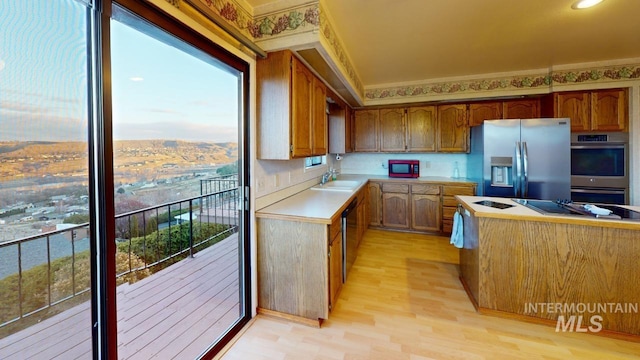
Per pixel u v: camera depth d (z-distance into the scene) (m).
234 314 2.14
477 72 3.64
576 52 2.94
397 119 4.50
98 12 1.05
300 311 2.03
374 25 2.29
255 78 2.07
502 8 2.04
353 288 2.54
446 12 2.09
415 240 3.96
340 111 4.07
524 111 3.85
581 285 1.90
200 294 2.45
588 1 1.95
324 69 2.49
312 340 1.83
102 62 1.06
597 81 3.23
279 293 2.08
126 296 2.40
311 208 2.23
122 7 1.12
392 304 2.27
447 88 3.92
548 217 1.93
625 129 3.24
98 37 1.05
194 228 3.35
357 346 1.77
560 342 1.80
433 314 2.12
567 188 3.03
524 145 3.12
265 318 2.10
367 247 3.67
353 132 4.73
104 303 1.11
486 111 4.01
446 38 2.56
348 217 2.63
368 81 4.08
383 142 4.60
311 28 1.89
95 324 1.11
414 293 2.45
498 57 3.07
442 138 4.27
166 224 2.95
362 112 4.69
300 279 2.02
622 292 1.81
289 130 2.05
